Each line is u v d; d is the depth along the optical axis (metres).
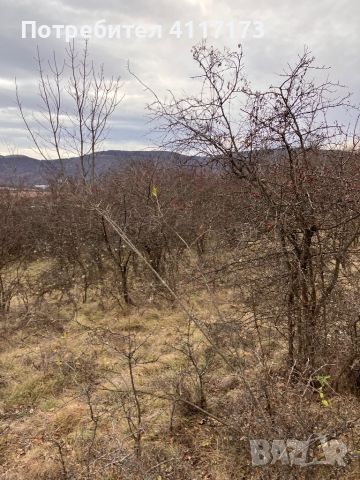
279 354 4.06
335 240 3.48
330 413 2.83
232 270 3.76
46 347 5.39
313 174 3.35
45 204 8.13
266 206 3.41
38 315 6.49
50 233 7.98
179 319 5.87
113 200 7.00
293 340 3.88
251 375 3.57
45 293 7.49
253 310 3.73
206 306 5.83
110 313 6.58
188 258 6.76
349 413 2.86
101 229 7.13
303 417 2.60
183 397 3.72
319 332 3.52
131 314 6.43
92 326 6.08
